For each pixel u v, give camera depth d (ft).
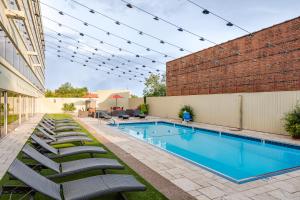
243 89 62.80
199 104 61.82
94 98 102.68
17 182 15.98
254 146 37.24
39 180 12.35
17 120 49.19
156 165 20.62
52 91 184.85
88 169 15.39
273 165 27.02
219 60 70.33
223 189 15.40
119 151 25.98
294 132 36.35
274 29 55.11
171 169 19.52
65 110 103.91
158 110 82.07
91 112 81.41
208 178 17.44
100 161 16.84
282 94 41.75
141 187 12.60
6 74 30.01
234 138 42.91
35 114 88.28
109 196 14.12
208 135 47.44
